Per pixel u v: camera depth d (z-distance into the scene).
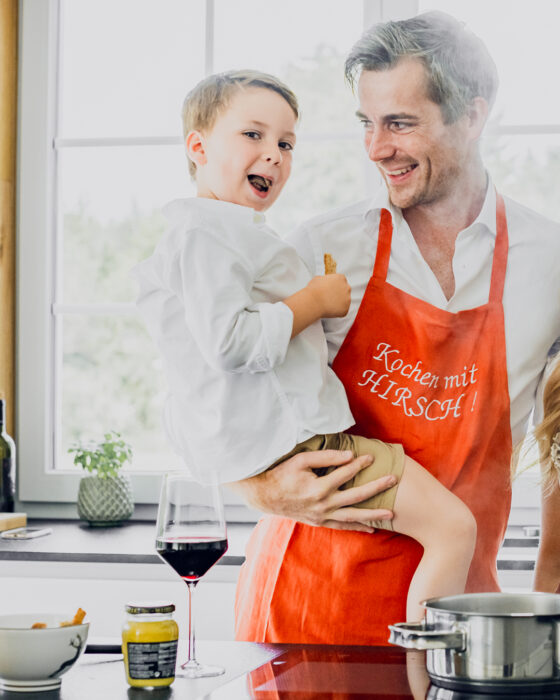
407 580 1.70
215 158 1.90
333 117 2.39
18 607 2.09
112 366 2.52
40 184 2.48
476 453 1.83
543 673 0.84
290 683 0.90
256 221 1.71
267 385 1.64
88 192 2.51
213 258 1.59
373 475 1.68
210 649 1.11
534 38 2.27
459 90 1.89
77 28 2.51
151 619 0.94
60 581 2.07
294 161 2.39
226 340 1.55
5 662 0.92
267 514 1.86
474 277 1.87
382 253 1.89
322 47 2.40
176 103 2.48
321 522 1.67
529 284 1.87
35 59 2.48
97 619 2.07
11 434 2.47
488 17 2.30
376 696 0.83
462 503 1.79
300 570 1.73
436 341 1.85
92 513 2.32
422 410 1.84
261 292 1.67
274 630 1.73
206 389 1.69
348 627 1.70
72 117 2.52
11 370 2.46
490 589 1.80
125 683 0.95
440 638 0.84
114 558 1.97
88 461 2.34
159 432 2.51
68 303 2.52
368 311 1.87
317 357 1.69
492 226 1.88
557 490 1.85
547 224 1.89
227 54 2.45
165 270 1.68
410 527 1.69
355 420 1.85
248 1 2.43
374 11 2.37
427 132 1.90
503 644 0.84
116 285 2.52
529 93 2.26
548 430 1.85
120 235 2.51
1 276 2.41
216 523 1.09
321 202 2.38
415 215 1.90
